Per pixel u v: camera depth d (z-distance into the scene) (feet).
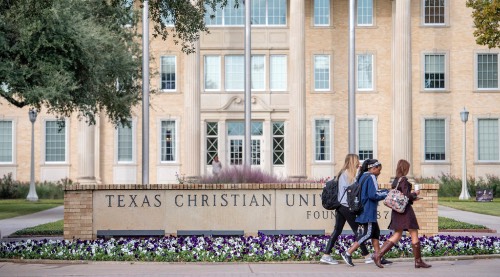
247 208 75.10
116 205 75.15
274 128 203.10
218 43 204.13
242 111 202.80
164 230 74.84
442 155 205.16
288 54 203.82
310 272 56.70
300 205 75.20
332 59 205.46
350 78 158.51
